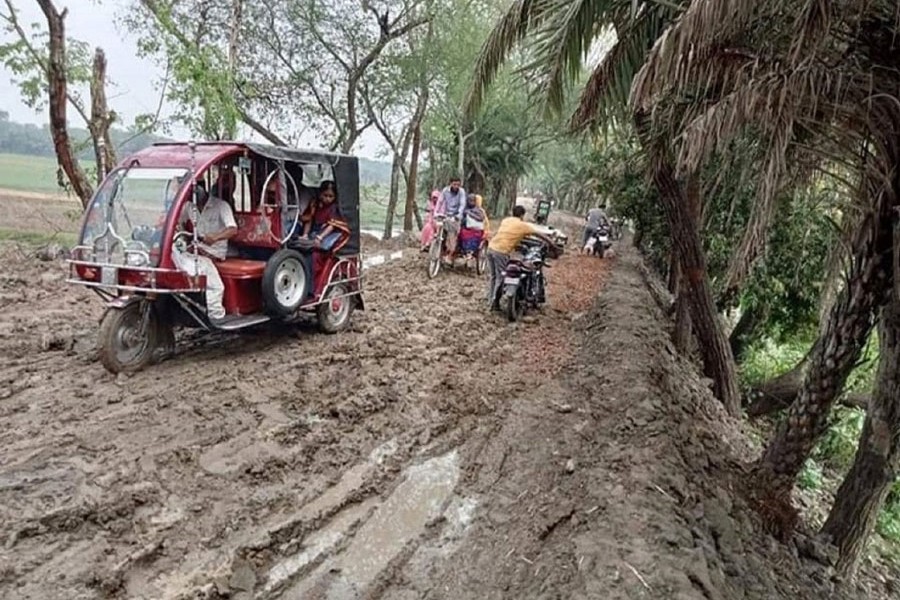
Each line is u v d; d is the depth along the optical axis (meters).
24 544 3.27
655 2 4.94
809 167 4.02
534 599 3.16
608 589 3.07
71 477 3.91
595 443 5.24
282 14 17.27
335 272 7.60
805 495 7.59
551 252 11.20
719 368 9.12
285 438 4.83
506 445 5.19
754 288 10.12
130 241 5.70
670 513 4.05
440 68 19.39
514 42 6.08
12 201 15.23
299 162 6.83
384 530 3.87
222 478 4.15
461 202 12.97
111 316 5.69
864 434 4.96
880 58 3.72
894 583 6.43
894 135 3.83
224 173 6.41
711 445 6.08
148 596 3.03
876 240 4.47
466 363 7.21
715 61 3.64
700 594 3.19
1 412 4.79
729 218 7.78
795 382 11.61
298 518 3.85
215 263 6.27
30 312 7.58
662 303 14.71
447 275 12.87
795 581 4.33
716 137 3.55
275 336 7.40
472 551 3.71
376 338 7.72
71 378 5.55
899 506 8.55
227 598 3.12
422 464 4.78
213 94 12.32
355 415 5.40
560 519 4.00
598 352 8.00
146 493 3.84
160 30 12.30
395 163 21.62
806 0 3.32
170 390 5.44
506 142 31.84
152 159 6.00
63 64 10.41
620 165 12.23
